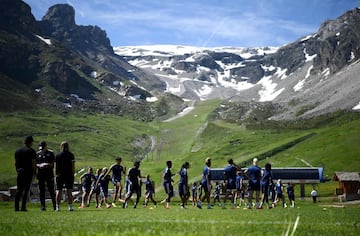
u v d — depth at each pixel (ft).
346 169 528.63
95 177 122.31
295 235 41.06
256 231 42.73
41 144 90.89
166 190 119.85
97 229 42.47
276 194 144.77
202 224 50.01
